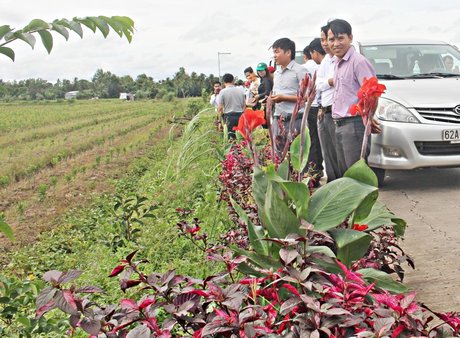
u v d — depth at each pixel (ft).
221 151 32.73
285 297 10.10
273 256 12.53
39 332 12.94
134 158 71.77
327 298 8.55
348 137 22.80
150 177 50.14
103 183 53.16
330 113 25.94
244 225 16.87
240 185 22.61
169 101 339.57
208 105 119.24
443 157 28.32
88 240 29.32
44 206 44.27
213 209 26.20
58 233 32.71
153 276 9.27
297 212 12.77
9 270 25.94
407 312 7.82
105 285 18.51
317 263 11.22
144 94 431.43
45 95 477.36
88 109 259.60
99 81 524.52
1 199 50.16
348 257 12.75
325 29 25.61
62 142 103.14
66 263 24.68
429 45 33.09
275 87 28.55
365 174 13.00
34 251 29.14
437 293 16.17
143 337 7.79
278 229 12.37
